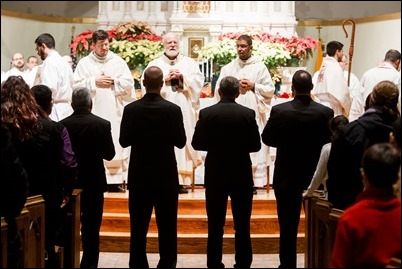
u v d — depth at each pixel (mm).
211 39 10898
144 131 6316
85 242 6621
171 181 6363
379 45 12258
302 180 6348
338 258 4168
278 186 6387
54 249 6047
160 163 6340
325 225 5434
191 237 7516
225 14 11188
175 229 6457
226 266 7031
